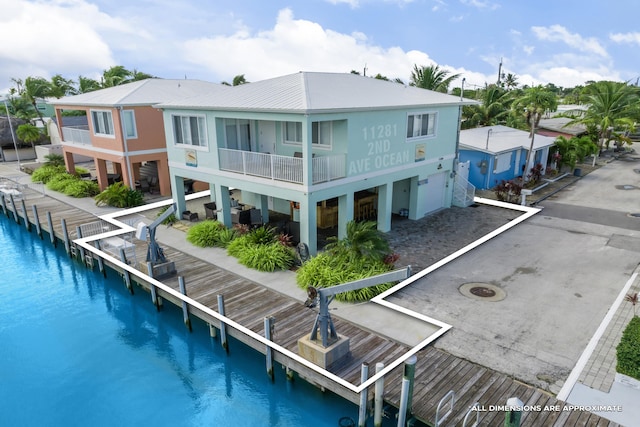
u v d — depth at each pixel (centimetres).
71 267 1795
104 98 2428
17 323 1374
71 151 2783
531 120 2928
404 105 1717
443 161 2094
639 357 838
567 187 2708
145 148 2383
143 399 1037
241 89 1772
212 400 1031
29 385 1086
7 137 3884
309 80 1664
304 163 1423
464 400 852
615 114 3878
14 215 2294
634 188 2661
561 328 1104
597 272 1441
